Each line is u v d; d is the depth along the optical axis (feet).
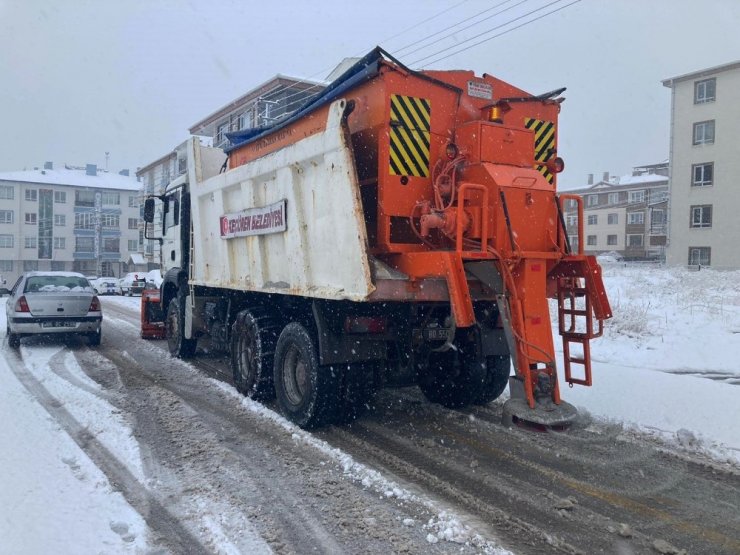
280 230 20.72
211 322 29.78
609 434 19.21
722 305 44.50
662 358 30.53
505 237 16.89
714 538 12.41
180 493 14.47
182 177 33.22
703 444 17.90
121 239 231.91
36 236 217.56
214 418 21.26
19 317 35.94
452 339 19.90
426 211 17.85
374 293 16.58
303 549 11.83
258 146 26.35
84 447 17.67
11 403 22.24
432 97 18.76
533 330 16.74
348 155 16.96
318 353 19.52
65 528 12.28
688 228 126.82
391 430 20.01
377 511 13.56
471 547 11.93
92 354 34.94
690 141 126.00
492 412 22.26
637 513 13.57
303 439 18.76
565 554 11.71
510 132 18.37
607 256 172.35
